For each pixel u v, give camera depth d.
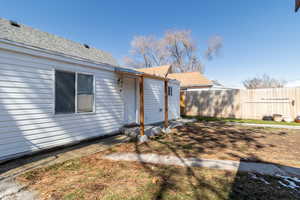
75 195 2.27
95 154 4.05
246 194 2.27
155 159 3.70
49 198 2.19
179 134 6.45
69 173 2.97
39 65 4.04
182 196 2.23
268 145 4.82
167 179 2.73
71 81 4.77
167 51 26.83
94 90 5.44
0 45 3.36
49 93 4.23
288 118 9.27
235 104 11.20
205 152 4.20
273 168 3.14
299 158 3.70
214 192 2.32
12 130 3.56
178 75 19.34
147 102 8.27
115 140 5.41
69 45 6.96
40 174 2.92
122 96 6.68
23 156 3.69
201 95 12.54
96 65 5.45
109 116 6.04
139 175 2.89
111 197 2.22
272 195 2.24
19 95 3.68
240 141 5.32
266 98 10.20
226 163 3.43
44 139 4.12
